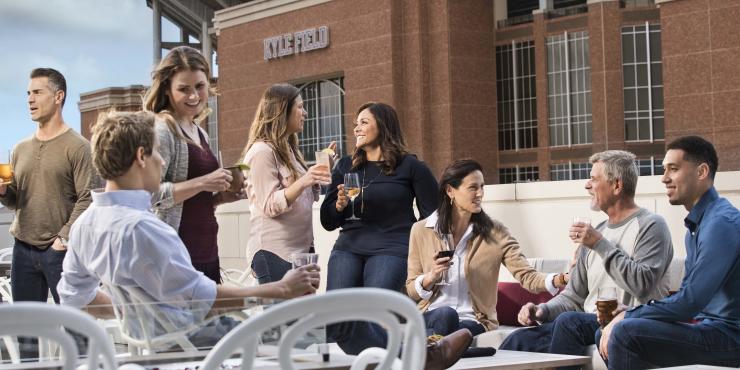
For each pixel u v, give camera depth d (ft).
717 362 13.82
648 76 117.80
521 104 127.34
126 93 151.94
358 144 18.66
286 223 17.28
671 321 13.82
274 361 8.75
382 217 18.33
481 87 128.47
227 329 8.94
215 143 153.99
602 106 119.34
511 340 16.37
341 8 134.31
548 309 16.60
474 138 128.06
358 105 132.98
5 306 6.06
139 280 9.93
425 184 18.51
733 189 25.90
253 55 147.54
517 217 29.25
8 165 17.76
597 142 119.65
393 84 128.57
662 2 114.93
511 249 17.63
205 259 14.38
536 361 13.42
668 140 114.62
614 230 16.16
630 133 118.52
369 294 6.70
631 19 118.52
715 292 13.67
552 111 124.47
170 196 13.39
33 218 18.33
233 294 10.11
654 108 117.60
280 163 17.42
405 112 129.08
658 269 15.42
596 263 16.46
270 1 143.74
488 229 17.62
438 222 17.65
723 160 35.45
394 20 129.08
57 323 6.25
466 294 17.61
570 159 123.03
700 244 13.88
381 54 129.90
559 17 123.95
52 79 18.39
